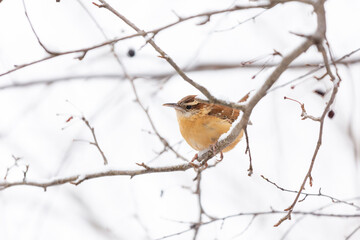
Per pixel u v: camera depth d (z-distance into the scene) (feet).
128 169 34.37
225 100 28.66
